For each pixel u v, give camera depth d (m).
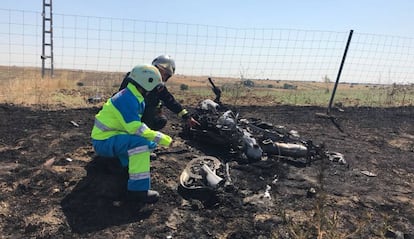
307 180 5.02
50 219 3.87
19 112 7.81
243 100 10.54
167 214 4.04
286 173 5.18
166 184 4.64
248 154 5.41
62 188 4.45
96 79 11.80
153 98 5.17
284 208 4.29
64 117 7.53
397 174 5.57
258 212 4.18
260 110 9.24
